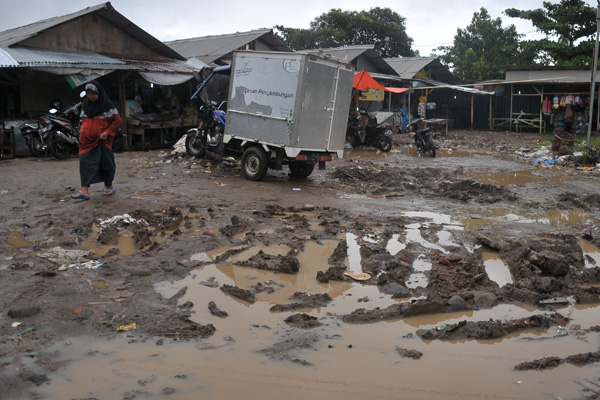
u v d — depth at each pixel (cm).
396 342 387
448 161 1536
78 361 342
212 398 307
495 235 662
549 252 548
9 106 1409
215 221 701
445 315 441
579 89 2662
